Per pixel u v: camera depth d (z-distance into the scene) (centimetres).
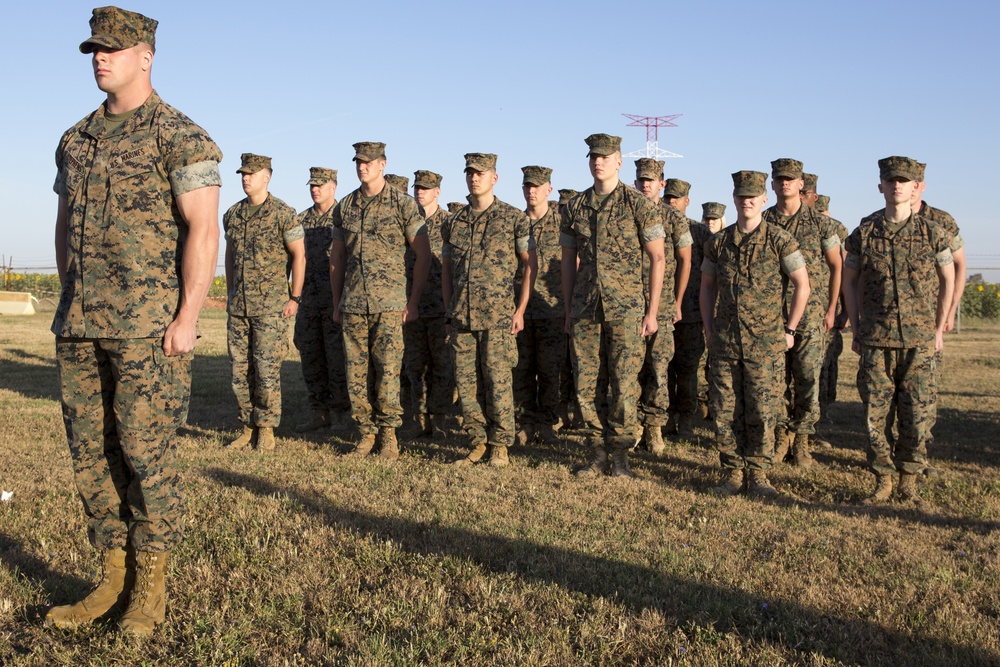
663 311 757
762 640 344
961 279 674
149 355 324
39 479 581
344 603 375
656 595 390
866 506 565
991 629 358
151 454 330
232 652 325
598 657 329
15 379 1164
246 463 656
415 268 728
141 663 317
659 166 781
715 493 593
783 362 602
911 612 374
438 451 745
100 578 378
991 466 693
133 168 319
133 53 322
